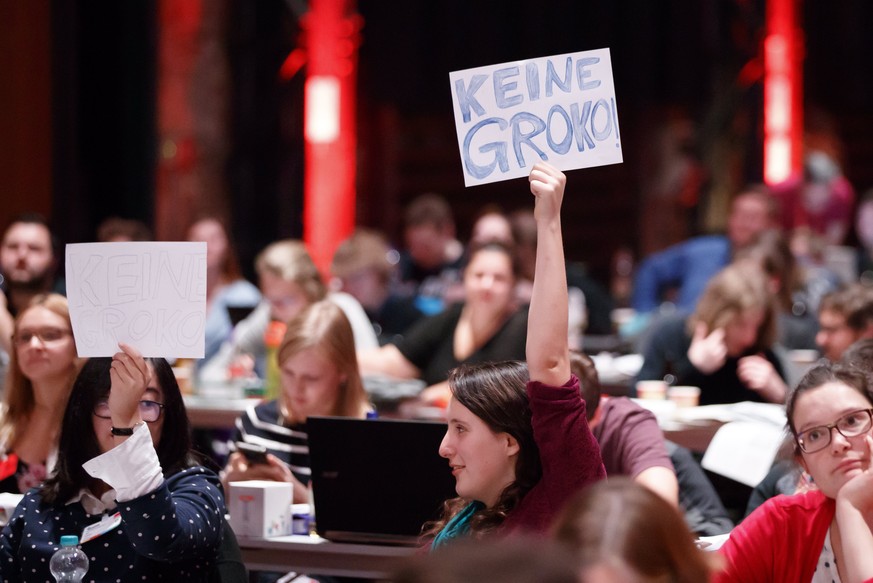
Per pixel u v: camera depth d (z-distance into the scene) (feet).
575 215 86.02
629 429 22.67
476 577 6.48
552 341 15.65
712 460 25.64
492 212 49.34
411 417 32.14
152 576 17.38
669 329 33.73
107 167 55.42
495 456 16.01
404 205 89.86
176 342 16.90
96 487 17.94
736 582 16.81
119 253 17.03
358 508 21.01
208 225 42.96
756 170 79.51
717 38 79.71
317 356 24.40
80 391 17.83
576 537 9.46
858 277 53.78
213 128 66.64
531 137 17.26
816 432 16.37
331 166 77.82
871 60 83.51
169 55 63.16
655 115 81.10
